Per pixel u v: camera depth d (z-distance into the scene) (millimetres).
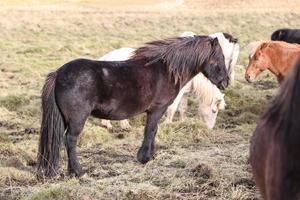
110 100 7762
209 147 9750
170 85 8414
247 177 7484
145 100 8148
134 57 8281
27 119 12062
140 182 7422
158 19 45156
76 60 7742
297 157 2793
